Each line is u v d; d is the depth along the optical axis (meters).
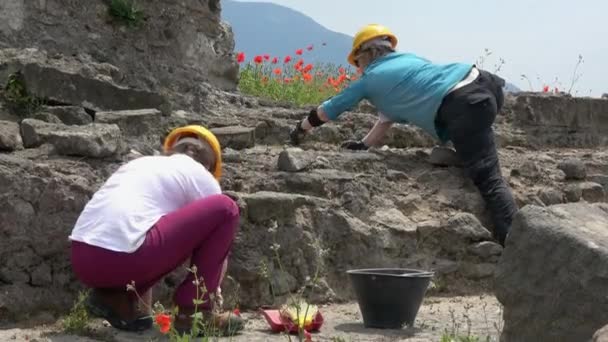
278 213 5.96
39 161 5.62
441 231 6.77
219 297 4.70
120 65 7.83
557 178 7.96
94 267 4.61
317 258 6.11
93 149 5.75
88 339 4.69
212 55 8.75
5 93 6.52
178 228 4.63
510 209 6.98
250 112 8.32
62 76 6.65
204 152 5.10
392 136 7.97
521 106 9.02
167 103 7.21
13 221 5.16
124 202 4.66
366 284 5.22
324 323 5.44
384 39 7.36
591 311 3.64
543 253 3.83
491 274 6.84
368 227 6.46
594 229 3.86
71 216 5.36
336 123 8.05
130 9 7.89
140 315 4.82
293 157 6.61
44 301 5.25
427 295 6.59
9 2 7.27
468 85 7.08
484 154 7.10
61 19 7.56
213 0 8.78
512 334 3.96
